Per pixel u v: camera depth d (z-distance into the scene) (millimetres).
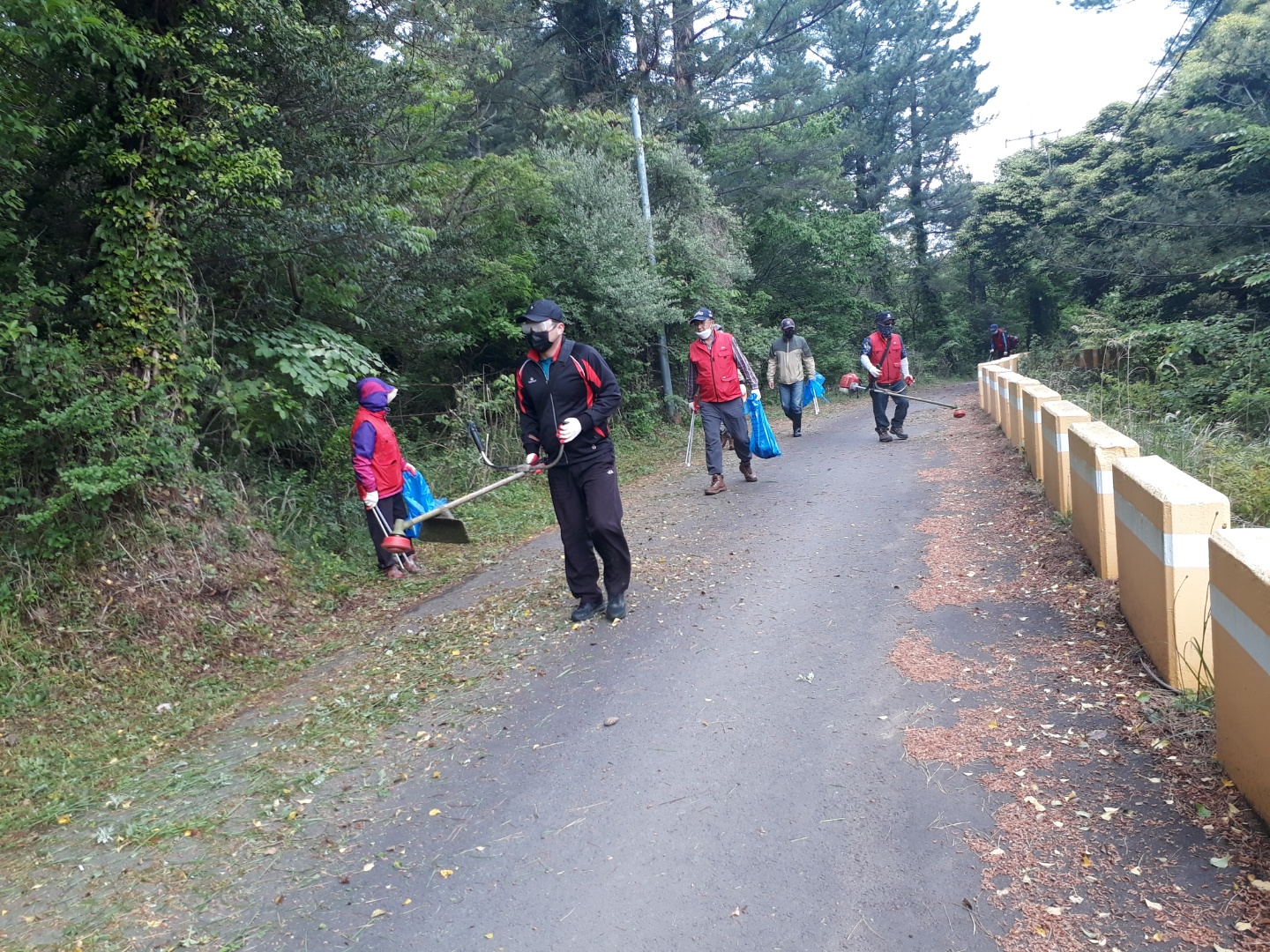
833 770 3633
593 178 14883
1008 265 35000
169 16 6746
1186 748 3350
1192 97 20328
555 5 18812
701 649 5094
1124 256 21328
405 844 3469
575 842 3350
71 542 5719
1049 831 3029
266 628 6188
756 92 22422
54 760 4473
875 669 4543
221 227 7359
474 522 9445
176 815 3852
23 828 3861
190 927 3057
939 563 6137
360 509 8547
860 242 27047
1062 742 3566
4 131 6109
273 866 3396
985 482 8562
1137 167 24969
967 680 4262
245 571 6484
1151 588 4004
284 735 4621
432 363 12477
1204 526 3693
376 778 4035
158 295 6527
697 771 3756
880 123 40469
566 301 14109
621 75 19703
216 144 6605
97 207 6508
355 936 2936
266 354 7418
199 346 7016
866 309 30594
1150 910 2598
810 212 25969
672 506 9344
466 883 3170
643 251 15453
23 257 6598
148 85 6652
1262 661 2762
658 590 6230
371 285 9352
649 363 16906
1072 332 23828
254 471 8234
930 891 2832
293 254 7879
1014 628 4797
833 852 3096
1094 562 5355
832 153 24828
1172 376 14797
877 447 12266
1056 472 6789
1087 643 4434
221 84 6609
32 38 5844
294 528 7668
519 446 12047
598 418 5457
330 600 6883
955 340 38344
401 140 9602
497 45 9453
